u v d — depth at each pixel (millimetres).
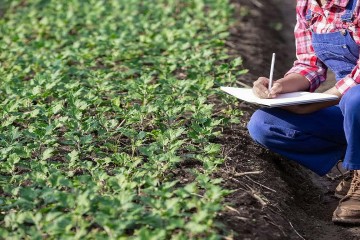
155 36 9664
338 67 5699
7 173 5676
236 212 5086
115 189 4953
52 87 7352
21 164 5625
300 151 5750
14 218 4672
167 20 10773
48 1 12820
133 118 6359
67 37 10172
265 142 5789
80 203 4676
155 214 4641
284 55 10578
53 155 6012
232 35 10539
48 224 4594
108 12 11664
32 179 5316
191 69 8086
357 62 5473
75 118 6332
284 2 13820
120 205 4668
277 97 5570
